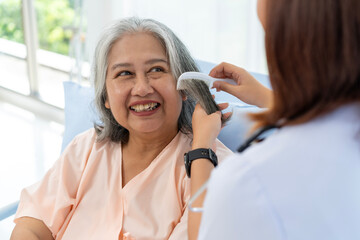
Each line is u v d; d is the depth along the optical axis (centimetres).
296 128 69
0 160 334
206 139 117
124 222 143
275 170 68
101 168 153
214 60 281
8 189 301
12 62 411
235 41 271
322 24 62
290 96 67
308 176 66
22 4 377
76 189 155
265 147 70
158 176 145
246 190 68
